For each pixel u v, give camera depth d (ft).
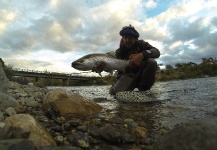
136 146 2.23
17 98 4.61
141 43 5.67
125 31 5.36
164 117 3.42
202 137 1.08
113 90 6.07
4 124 1.85
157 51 5.53
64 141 2.22
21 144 1.49
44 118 3.01
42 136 1.98
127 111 3.97
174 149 1.20
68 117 3.36
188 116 3.42
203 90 7.90
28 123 2.02
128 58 5.72
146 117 3.45
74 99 3.73
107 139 2.29
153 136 2.51
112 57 5.06
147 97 5.34
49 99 3.68
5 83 4.10
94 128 2.63
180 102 4.91
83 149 2.09
